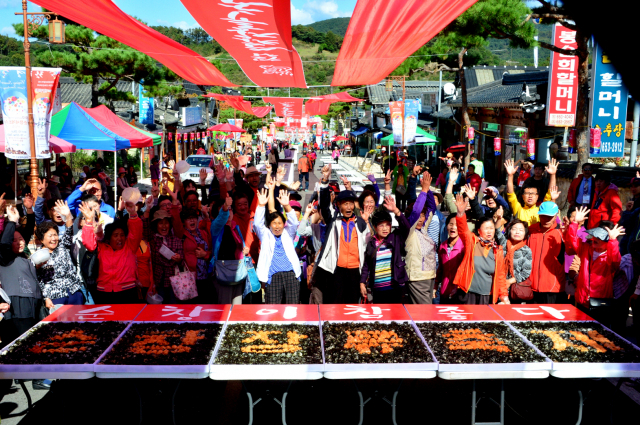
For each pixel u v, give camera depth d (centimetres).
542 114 1959
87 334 504
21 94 1051
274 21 554
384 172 2462
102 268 609
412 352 463
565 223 628
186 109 3406
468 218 745
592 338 507
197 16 539
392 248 659
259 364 439
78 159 2741
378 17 538
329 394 553
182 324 533
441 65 2288
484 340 495
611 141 1113
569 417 506
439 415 511
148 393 535
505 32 1290
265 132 5900
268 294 641
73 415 506
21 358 446
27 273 562
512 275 644
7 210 565
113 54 2012
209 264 682
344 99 1908
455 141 3095
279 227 629
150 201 753
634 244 616
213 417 506
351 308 586
